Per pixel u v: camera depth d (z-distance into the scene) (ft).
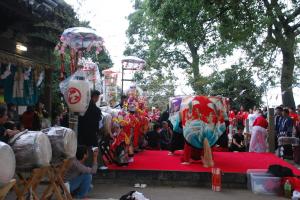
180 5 52.11
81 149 24.53
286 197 28.17
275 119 49.62
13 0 26.45
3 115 19.72
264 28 54.90
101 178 32.09
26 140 16.61
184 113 35.06
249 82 78.69
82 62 36.96
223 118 34.78
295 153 44.01
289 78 61.77
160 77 95.35
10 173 13.98
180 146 40.32
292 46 59.31
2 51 29.81
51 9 29.66
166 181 31.81
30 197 17.12
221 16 51.90
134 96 44.39
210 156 33.86
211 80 82.38
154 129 47.50
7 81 34.55
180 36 53.62
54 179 19.20
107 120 33.22
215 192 29.53
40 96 40.52
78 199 24.50
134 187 30.73
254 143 45.98
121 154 33.53
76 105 27.58
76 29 30.09
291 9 58.85
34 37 34.19
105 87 53.21
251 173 30.53
